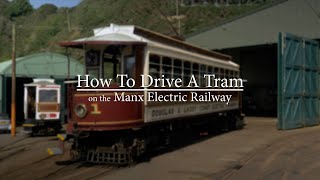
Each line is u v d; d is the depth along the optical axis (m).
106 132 11.64
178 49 14.31
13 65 23.19
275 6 25.91
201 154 13.39
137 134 11.98
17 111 34.47
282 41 20.45
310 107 22.81
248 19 27.11
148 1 48.50
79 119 11.48
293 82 21.33
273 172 10.43
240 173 10.35
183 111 14.59
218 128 19.34
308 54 22.73
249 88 37.91
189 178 9.85
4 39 74.00
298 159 12.30
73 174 10.49
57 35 69.06
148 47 11.98
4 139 20.84
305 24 24.62
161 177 9.97
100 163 11.66
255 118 30.41
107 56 11.95
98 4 65.00
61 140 12.12
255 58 36.78
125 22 49.88
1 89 30.81
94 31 13.01
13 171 11.38
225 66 19.47
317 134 18.67
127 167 11.28
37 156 14.01
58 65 32.53
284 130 20.62
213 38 28.78
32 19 85.94
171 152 13.84
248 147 14.84
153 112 12.41
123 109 11.30
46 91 22.44
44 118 22.27
